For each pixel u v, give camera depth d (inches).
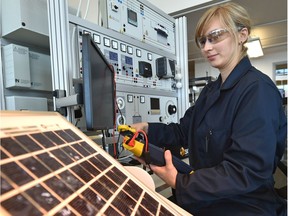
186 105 73.4
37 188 10.5
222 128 32.0
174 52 73.5
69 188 12.2
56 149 14.4
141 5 58.9
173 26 73.4
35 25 40.7
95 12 102.4
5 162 10.3
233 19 32.0
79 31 40.4
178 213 18.2
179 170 30.6
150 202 17.2
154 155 29.1
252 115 27.5
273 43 176.1
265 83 29.8
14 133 12.4
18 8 38.7
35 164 11.7
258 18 122.6
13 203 8.9
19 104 41.1
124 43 52.3
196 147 36.9
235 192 25.2
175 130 47.7
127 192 16.3
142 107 57.4
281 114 31.1
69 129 18.8
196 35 35.2
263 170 25.9
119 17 51.5
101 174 16.0
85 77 27.7
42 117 16.5
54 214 10.0
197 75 227.5
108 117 38.9
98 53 33.1
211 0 92.7
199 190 25.5
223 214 30.5
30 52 44.7
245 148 26.1
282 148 31.8
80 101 31.7
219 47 32.9
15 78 40.7
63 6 35.8
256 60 210.2
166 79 68.1
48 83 48.1
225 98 32.9
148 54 60.7
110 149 47.0
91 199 12.8
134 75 55.2
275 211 31.9
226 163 26.8
